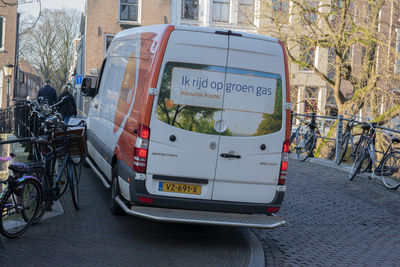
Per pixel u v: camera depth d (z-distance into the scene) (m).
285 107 6.37
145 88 6.12
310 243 6.80
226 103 6.18
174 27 6.10
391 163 10.58
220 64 6.15
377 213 8.65
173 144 6.07
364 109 19.81
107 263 5.28
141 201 6.09
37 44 55.81
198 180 6.16
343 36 18.80
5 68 24.62
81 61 45.28
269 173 6.34
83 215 7.16
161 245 6.10
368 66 19.02
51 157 6.74
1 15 38.28
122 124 6.92
